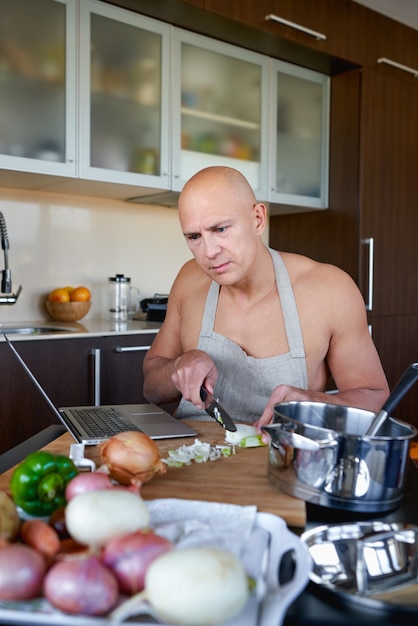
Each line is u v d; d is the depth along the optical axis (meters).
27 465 0.66
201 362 1.09
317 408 0.90
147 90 2.51
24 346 2.05
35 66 2.19
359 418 0.88
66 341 2.15
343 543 0.63
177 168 2.61
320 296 1.28
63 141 2.27
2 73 2.11
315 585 0.54
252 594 0.49
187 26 2.58
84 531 0.53
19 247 2.56
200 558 0.45
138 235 2.94
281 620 0.46
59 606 0.45
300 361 1.27
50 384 2.12
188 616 0.43
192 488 0.78
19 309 2.57
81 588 0.44
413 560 0.60
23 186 2.50
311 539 0.62
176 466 0.88
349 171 3.10
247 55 2.82
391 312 3.21
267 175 2.94
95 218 2.79
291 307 1.28
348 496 0.71
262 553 0.56
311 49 2.82
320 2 2.83
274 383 1.27
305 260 1.35
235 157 2.84
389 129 3.18
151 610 0.45
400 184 3.26
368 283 3.08
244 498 0.75
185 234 1.08
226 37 2.70
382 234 3.16
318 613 0.51
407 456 0.73
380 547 0.62
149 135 2.53
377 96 3.12
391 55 3.19
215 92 2.73
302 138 3.09
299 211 3.30
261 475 0.84
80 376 2.20
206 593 0.43
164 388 1.33
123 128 2.44
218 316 1.32
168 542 0.50
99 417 1.13
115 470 0.75
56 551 0.51
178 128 2.60
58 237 2.67
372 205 3.11
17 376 2.04
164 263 3.04
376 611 0.51
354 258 3.08
